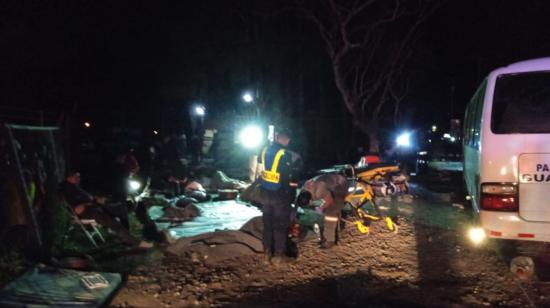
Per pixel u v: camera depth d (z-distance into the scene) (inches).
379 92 1089.4
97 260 240.8
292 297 196.2
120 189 346.0
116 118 860.6
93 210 263.3
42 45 480.4
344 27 733.9
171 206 358.0
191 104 979.3
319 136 1158.3
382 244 269.6
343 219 302.2
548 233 207.6
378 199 412.2
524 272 215.2
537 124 213.3
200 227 323.9
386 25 828.6
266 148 239.6
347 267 232.8
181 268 228.8
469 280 214.8
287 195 234.7
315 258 245.8
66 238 268.1
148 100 932.0
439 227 313.9
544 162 208.4
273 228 237.0
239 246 251.0
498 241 274.7
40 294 183.6
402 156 642.8
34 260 223.3
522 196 211.3
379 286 208.5
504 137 214.7
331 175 269.1
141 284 207.3
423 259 244.5
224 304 188.5
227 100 1040.8
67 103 648.4
